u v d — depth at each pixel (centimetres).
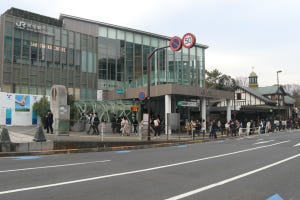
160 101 4150
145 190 805
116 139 2303
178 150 1928
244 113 5841
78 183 876
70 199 702
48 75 3922
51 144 1814
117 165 1241
